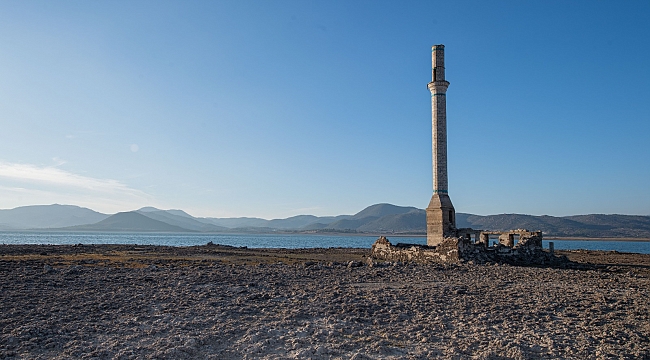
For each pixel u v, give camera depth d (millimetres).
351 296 26594
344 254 69250
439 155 59500
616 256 73375
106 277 31984
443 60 61250
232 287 29016
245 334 19250
